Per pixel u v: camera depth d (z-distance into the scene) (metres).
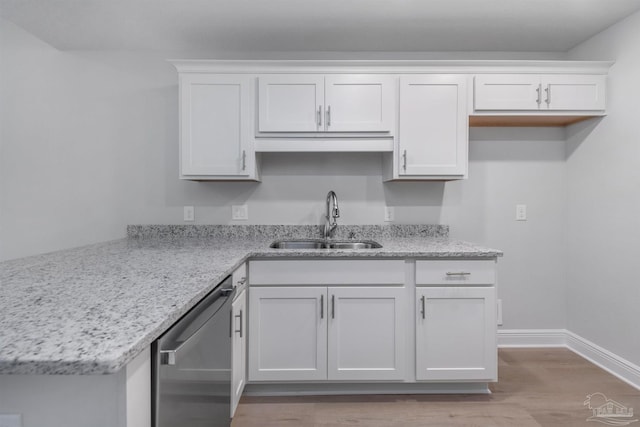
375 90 2.29
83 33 2.43
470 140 2.75
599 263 2.43
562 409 1.94
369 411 1.94
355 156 2.71
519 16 2.21
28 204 2.63
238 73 2.30
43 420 0.71
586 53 2.54
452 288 2.04
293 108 2.29
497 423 1.82
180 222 2.70
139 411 0.78
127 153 2.68
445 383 2.12
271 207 2.71
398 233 2.69
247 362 2.03
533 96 2.34
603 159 2.39
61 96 2.64
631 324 2.19
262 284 2.03
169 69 2.68
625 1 2.04
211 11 2.16
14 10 2.15
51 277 1.28
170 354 0.86
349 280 2.04
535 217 2.76
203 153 2.30
